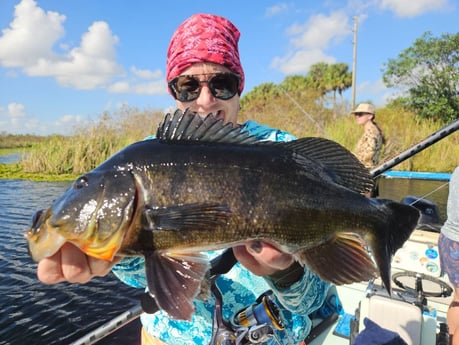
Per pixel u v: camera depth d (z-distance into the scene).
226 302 0.63
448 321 0.90
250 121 0.78
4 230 2.91
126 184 0.48
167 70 0.77
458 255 0.87
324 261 0.51
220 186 0.49
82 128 5.75
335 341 0.93
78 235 0.47
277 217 0.50
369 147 2.37
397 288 0.97
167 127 0.53
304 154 0.55
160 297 0.45
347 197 0.54
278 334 0.62
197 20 0.70
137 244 0.48
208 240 0.48
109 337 1.33
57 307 1.80
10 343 1.54
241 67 0.76
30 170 5.68
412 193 2.60
